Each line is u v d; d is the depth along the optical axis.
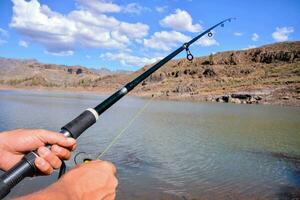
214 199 12.84
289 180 15.59
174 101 90.88
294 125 37.28
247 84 118.81
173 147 22.08
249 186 14.51
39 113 41.53
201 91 118.06
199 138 26.38
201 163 18.09
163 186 13.92
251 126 35.50
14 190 11.32
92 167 1.32
